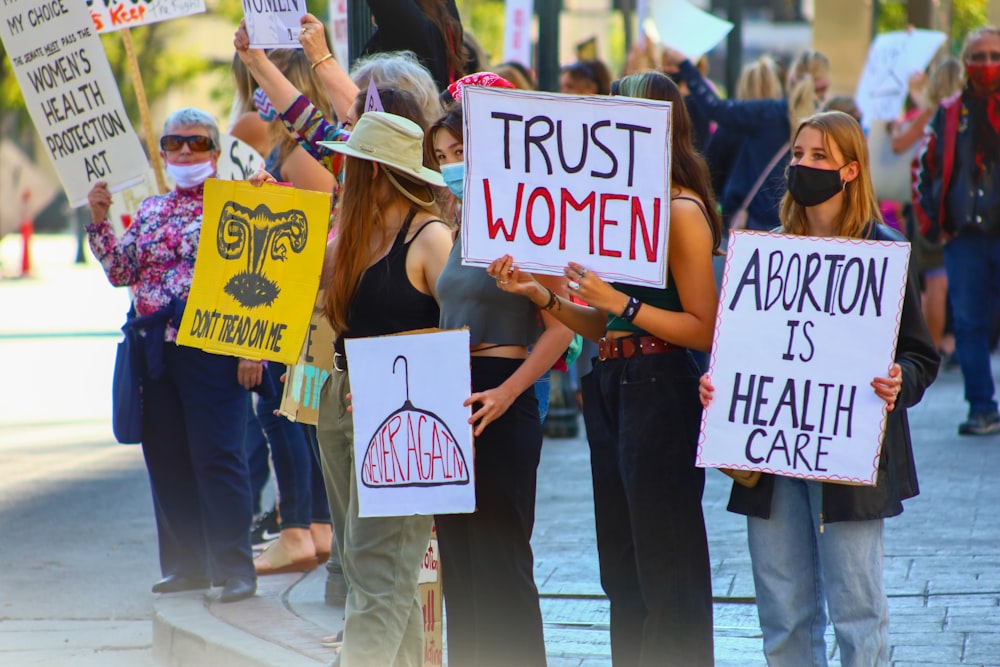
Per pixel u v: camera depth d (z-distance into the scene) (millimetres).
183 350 21469
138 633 22000
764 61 35812
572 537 24625
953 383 42281
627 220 13914
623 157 13867
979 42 30875
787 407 13758
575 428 36688
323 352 18344
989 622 18422
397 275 15336
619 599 15789
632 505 14773
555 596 21109
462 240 14094
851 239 13633
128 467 36094
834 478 13664
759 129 32906
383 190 15453
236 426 21703
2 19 23141
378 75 17734
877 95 45219
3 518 30344
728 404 13867
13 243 172250
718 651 18016
